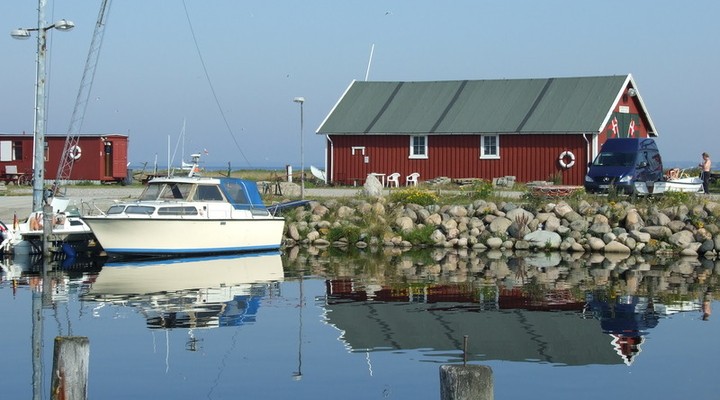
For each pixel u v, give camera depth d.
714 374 14.09
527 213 31.48
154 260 26.50
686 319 18.06
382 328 17.20
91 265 25.25
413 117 47.31
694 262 27.03
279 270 24.72
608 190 33.72
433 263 26.58
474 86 48.62
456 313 18.64
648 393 13.16
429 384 13.52
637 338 16.47
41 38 27.03
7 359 14.62
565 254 29.14
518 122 44.94
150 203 26.91
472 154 45.50
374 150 47.22
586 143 43.44
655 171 35.88
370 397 12.91
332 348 15.63
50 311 18.39
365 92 49.91
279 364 14.58
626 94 46.25
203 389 13.19
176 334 16.53
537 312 18.77
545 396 13.02
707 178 37.56
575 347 15.77
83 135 49.59
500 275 23.94
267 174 66.31
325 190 42.69
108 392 13.04
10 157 50.94
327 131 47.62
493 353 15.39
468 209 32.81
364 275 23.83
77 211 28.86
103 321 17.53
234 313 18.47
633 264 26.44
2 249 27.03
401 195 34.53
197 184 27.72
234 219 27.88
